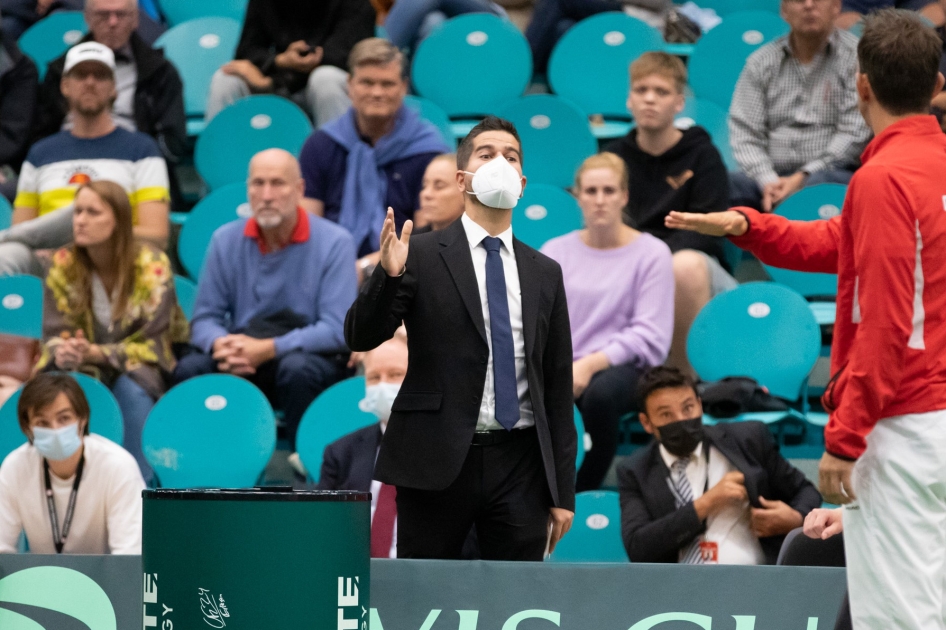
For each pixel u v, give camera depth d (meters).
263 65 30.14
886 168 11.51
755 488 17.97
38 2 34.00
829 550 15.32
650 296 22.28
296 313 23.03
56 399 18.28
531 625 13.58
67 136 27.11
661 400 18.41
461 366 13.42
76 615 14.13
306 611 10.38
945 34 28.30
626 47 30.84
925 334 11.55
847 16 30.72
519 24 33.34
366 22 30.09
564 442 13.88
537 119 28.55
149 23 33.06
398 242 12.71
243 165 28.77
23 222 26.38
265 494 10.41
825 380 23.81
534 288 13.82
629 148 25.16
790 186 26.28
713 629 13.58
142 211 26.47
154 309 22.41
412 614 13.57
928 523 11.53
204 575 10.35
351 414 21.33
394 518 18.30
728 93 30.67
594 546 19.97
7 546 18.77
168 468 21.36
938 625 11.53
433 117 29.12
